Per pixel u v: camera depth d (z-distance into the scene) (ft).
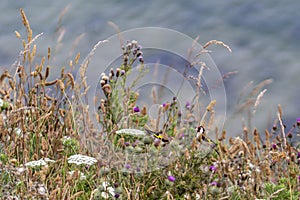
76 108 45.42
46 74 45.06
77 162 37.17
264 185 42.78
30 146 43.68
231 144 44.50
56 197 38.01
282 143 48.21
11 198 36.55
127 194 39.06
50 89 46.62
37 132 42.63
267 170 44.55
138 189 39.55
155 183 40.75
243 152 44.21
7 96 43.45
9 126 41.63
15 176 38.58
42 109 44.96
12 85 43.68
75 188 40.11
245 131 46.80
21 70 44.24
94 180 41.50
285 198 42.11
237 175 43.04
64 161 41.91
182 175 40.50
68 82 45.32
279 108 46.29
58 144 42.78
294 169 46.26
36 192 36.68
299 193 42.65
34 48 44.37
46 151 41.24
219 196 40.63
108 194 39.04
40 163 37.86
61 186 38.88
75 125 44.29
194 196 40.27
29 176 37.91
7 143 41.63
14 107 42.70
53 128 43.88
